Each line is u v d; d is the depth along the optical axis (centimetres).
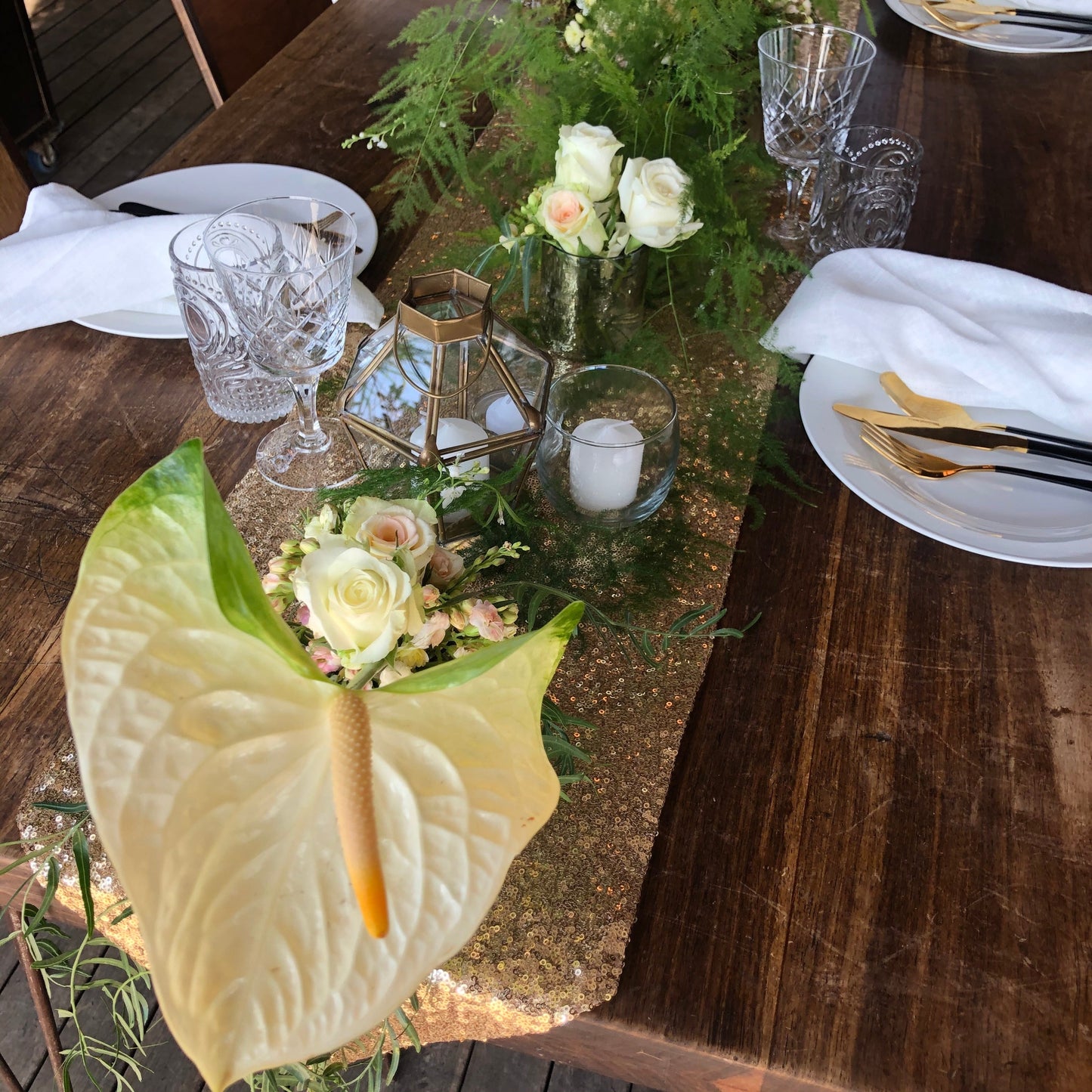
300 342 61
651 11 75
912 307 71
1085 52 118
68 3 288
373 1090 52
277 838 26
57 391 72
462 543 60
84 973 59
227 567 27
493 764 28
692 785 51
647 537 62
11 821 48
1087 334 72
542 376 63
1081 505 64
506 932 45
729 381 74
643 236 65
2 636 56
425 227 87
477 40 74
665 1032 43
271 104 102
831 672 56
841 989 44
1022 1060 42
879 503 63
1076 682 56
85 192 222
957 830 49
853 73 84
